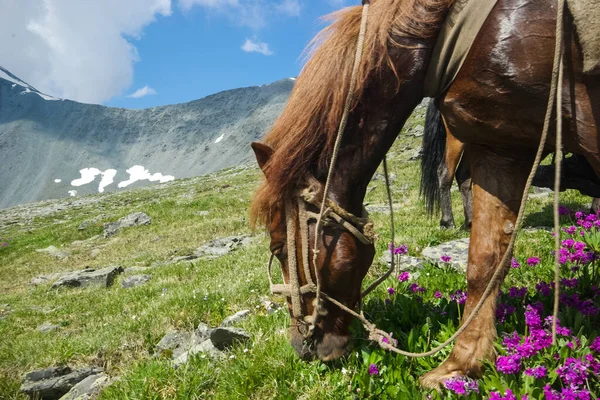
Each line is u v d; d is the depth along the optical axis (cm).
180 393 178
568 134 123
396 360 153
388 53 133
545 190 605
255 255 513
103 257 887
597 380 131
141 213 1133
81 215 1816
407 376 146
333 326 141
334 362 165
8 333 431
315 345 142
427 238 386
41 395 262
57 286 639
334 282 135
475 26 123
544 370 122
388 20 132
